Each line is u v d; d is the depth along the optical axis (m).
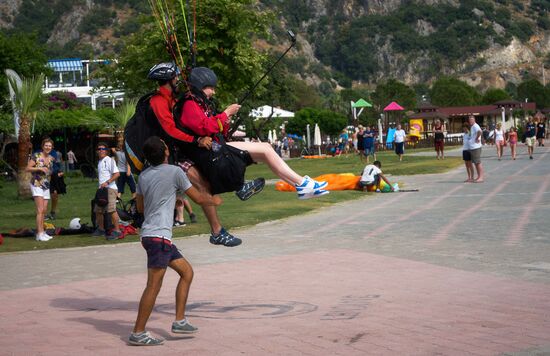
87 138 39.97
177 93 6.56
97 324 7.02
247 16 31.55
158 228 6.25
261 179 6.72
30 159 13.43
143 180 6.34
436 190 20.55
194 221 14.70
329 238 12.19
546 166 27.86
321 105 124.12
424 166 30.67
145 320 6.16
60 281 9.45
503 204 16.09
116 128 33.41
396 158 39.41
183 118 6.39
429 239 11.57
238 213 16.20
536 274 8.62
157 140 6.31
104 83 37.16
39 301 8.20
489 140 58.59
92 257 11.38
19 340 6.42
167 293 8.48
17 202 21.56
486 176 24.58
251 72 32.38
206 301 7.84
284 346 5.90
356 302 7.49
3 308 7.88
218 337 6.31
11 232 13.91
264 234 13.04
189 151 6.51
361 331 6.31
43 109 38.09
